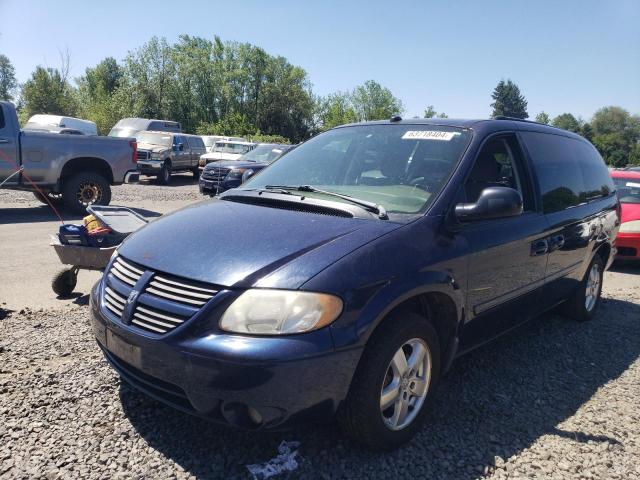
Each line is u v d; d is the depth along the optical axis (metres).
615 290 7.21
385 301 2.76
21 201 13.69
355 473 2.79
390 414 2.99
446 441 3.15
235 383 2.49
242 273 2.67
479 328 3.64
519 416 3.50
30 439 2.93
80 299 5.60
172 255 2.92
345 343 2.61
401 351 2.95
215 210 3.48
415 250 3.02
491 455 3.03
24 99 48.22
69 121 23.69
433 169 3.62
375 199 3.48
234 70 70.06
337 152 4.18
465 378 4.05
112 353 2.99
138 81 59.91
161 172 20.95
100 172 12.64
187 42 69.38
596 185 5.52
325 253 2.78
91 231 5.30
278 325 2.54
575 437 3.27
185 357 2.58
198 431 3.08
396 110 94.00
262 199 3.56
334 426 3.21
